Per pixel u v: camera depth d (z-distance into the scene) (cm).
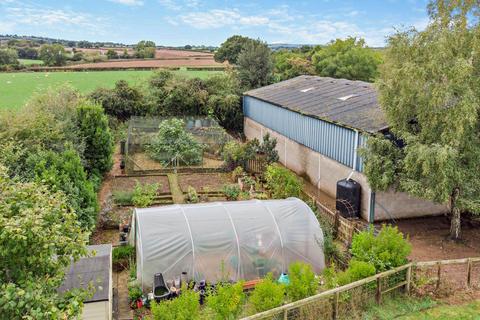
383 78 1717
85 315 1056
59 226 697
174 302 965
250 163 2748
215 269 1398
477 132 1552
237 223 1474
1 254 642
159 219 1446
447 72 1472
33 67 6975
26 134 1986
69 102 2481
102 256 1242
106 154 2539
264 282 1078
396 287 1202
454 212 1703
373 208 1891
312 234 1516
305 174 2598
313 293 1118
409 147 1589
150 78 4378
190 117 4022
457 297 1220
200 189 2412
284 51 7881
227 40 7675
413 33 1585
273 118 3130
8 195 711
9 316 635
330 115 2281
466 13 1528
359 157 1961
